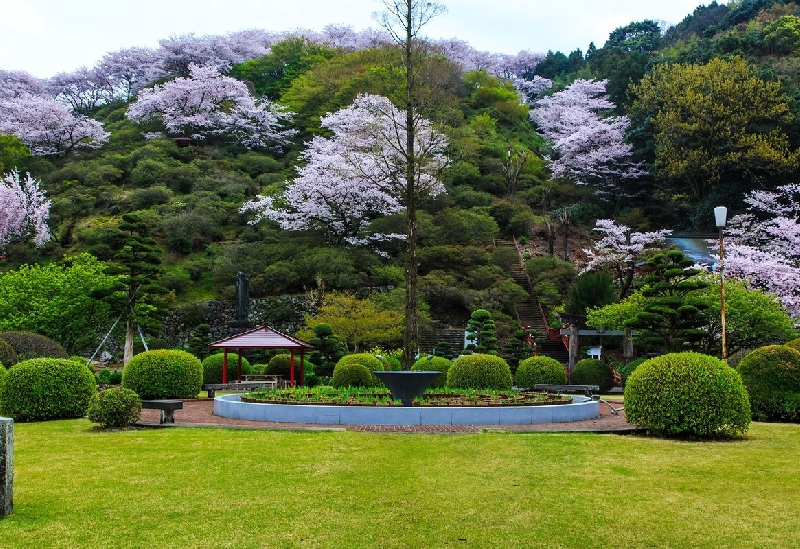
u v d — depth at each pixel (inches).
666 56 1961.1
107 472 265.3
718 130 1389.0
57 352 644.1
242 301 942.4
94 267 929.5
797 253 1041.5
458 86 2027.6
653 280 636.1
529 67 2888.8
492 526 199.6
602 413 479.5
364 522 202.1
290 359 768.9
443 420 394.3
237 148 1865.2
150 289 800.9
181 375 578.9
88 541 183.5
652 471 270.8
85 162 1749.5
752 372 449.4
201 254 1390.3
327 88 1950.1
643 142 1701.5
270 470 268.5
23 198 1341.0
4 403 418.6
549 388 570.3
